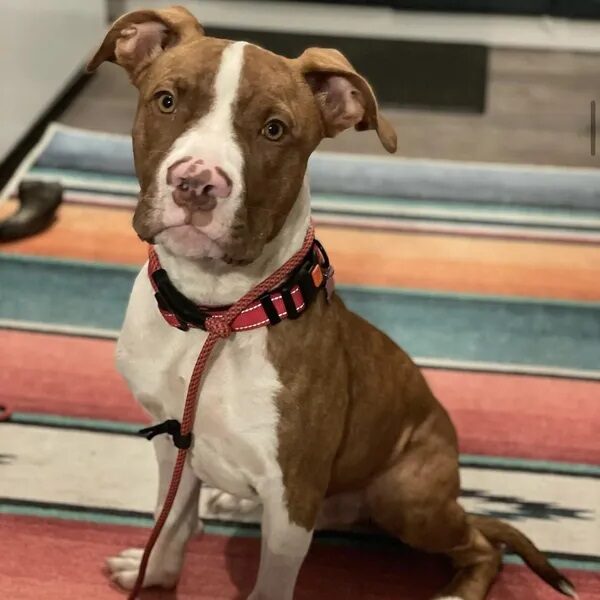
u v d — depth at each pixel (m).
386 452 1.42
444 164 2.85
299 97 1.11
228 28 3.81
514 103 3.36
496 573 1.58
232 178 1.01
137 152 1.11
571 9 3.80
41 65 2.82
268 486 1.25
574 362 2.10
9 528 1.60
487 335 2.16
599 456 1.85
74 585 1.51
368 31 3.84
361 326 1.36
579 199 2.71
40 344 2.01
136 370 1.24
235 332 1.17
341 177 2.72
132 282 2.23
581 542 1.67
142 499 1.68
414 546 1.53
